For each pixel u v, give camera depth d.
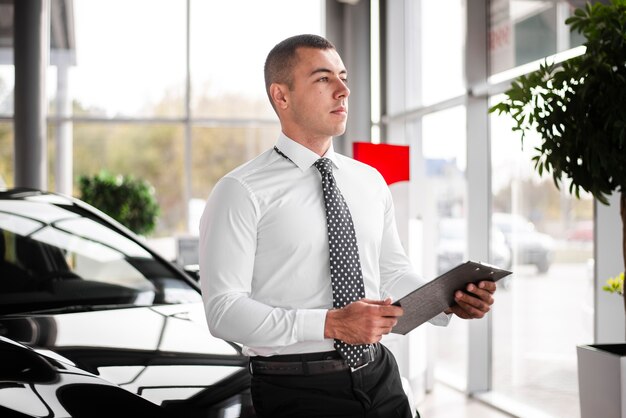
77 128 10.05
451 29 6.31
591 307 4.45
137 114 10.10
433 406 5.16
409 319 1.66
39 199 3.01
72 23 9.95
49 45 9.94
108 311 2.48
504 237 5.36
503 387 5.39
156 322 2.37
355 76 8.26
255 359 1.67
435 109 6.54
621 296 3.98
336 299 1.63
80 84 10.02
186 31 10.05
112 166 10.11
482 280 1.65
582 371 3.30
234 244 1.60
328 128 1.67
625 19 2.89
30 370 1.78
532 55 4.90
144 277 2.82
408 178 4.54
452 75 6.32
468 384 5.50
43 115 8.69
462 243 6.22
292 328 1.53
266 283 1.66
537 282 5.02
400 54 7.38
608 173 2.96
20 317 2.34
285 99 1.69
